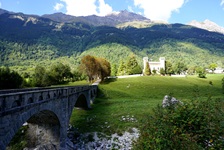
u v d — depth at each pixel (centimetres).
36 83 10594
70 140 3750
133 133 3947
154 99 7912
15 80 7462
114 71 15888
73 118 5112
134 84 10619
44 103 2284
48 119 2948
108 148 3469
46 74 11469
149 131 1421
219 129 1159
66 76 12825
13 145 3122
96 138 3853
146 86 10262
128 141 3631
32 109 1959
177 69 18962
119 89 9906
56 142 3017
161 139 1212
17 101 1683
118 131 4081
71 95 3675
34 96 2005
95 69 10800
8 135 1524
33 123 3156
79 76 13850
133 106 6050
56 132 3039
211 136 1157
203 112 1279
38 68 12088
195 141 1146
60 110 2962
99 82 11288
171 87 10219
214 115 1259
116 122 4559
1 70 7156
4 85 7056
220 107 1338
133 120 4616
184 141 1146
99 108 6197
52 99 2569
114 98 8338
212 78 14425
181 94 8950
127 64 15425
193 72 19600
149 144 1310
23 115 1766
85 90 5534
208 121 1230
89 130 4206
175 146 1155
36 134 3130
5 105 1479
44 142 3053
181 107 1378
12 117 1584
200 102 1431
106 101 7525
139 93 9275
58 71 12394
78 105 6072
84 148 3506
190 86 10712
